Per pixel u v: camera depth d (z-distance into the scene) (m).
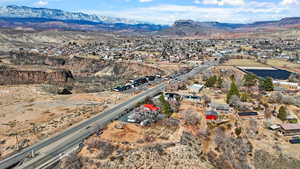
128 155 46.91
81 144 51.56
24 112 73.75
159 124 62.06
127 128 59.00
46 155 47.88
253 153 58.94
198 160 49.31
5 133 57.66
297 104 86.06
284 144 62.09
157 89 107.00
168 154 48.44
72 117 68.69
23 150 49.84
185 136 56.28
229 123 67.50
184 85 110.62
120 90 105.00
